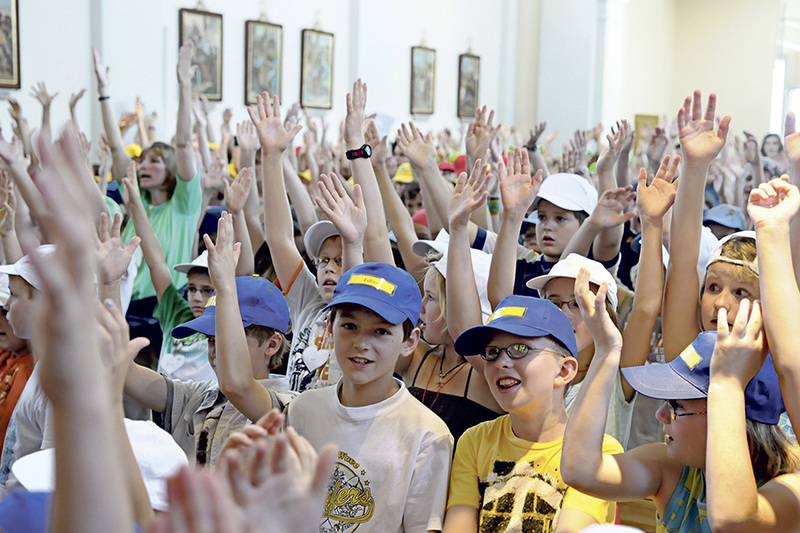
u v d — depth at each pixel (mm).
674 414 1720
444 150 9625
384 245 3117
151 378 2453
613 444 1967
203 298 3365
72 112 5328
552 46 15680
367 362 2094
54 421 711
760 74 17625
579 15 15406
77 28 8414
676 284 2291
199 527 692
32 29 7988
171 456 1556
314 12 11703
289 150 6582
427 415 2117
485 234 3613
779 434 1663
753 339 1577
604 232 3389
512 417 2055
